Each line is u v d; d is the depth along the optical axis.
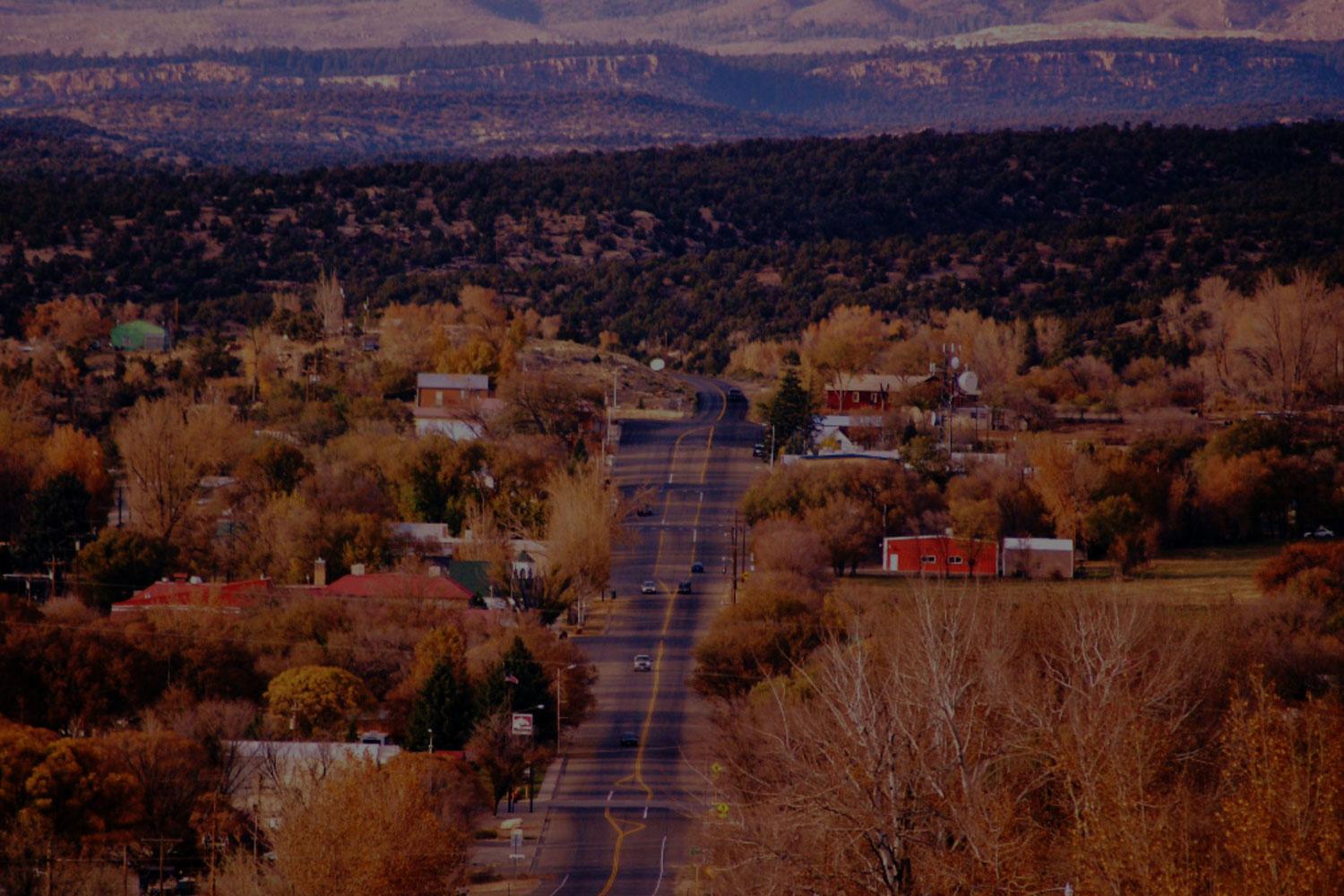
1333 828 82.00
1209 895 86.19
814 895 85.56
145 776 148.38
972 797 87.50
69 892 131.12
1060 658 134.50
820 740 90.00
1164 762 111.19
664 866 140.38
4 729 149.38
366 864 124.25
